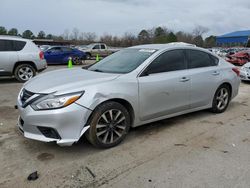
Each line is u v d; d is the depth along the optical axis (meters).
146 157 3.60
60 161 3.44
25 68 9.86
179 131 4.59
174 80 4.51
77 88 3.52
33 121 3.42
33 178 3.03
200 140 4.21
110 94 3.70
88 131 3.64
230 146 4.00
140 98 4.07
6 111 5.65
